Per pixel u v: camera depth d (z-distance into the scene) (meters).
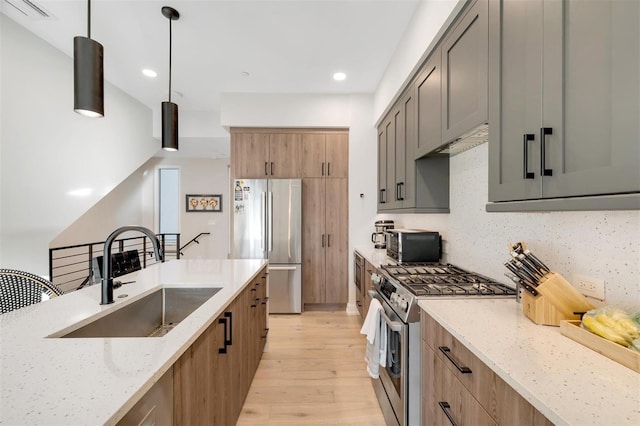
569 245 1.19
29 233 2.89
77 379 0.70
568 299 1.05
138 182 6.25
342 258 3.91
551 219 1.29
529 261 1.13
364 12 2.25
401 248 2.39
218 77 3.41
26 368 0.75
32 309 1.22
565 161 0.84
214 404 1.27
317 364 2.50
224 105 3.83
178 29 2.50
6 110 2.67
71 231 4.56
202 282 1.76
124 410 0.61
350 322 3.50
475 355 0.92
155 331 1.65
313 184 3.92
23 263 2.84
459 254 2.15
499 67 1.16
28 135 2.85
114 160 3.90
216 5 2.20
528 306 1.13
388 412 1.73
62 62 3.14
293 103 3.84
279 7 2.22
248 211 3.77
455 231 2.21
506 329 1.03
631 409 0.59
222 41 2.67
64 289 4.37
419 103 2.17
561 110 0.85
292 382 2.23
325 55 2.90
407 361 1.43
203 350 1.14
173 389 0.89
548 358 0.81
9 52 2.64
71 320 1.10
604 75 0.72
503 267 1.65
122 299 1.38
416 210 2.29
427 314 1.33
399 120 2.68
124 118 4.05
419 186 2.29
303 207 3.91
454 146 1.90
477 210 1.91
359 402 2.00
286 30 2.50
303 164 3.92
